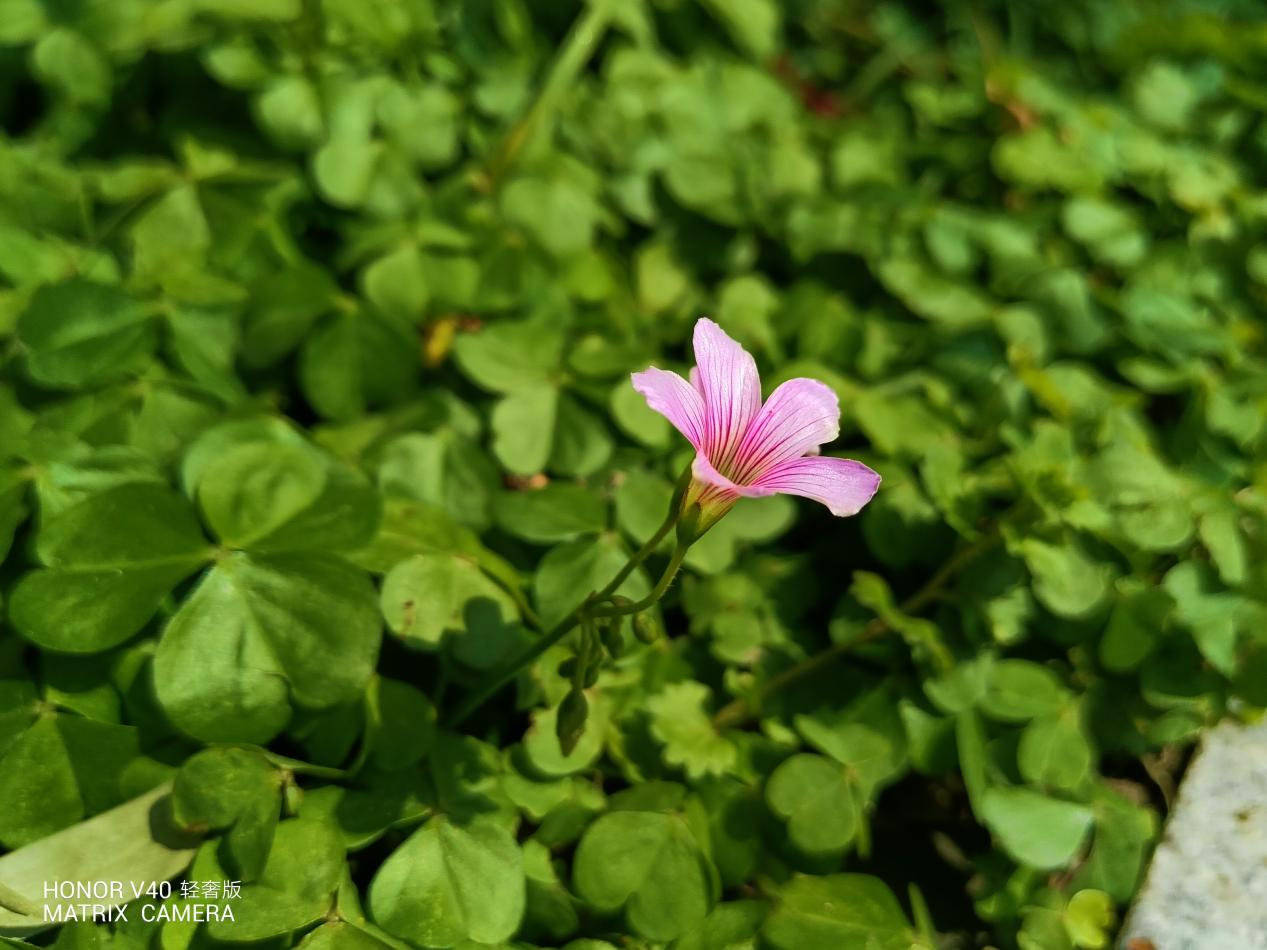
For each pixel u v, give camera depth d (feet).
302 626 0.63
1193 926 0.67
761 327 0.84
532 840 0.65
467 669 0.68
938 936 0.69
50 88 0.80
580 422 0.76
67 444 0.67
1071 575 0.68
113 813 0.61
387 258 0.79
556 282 0.82
